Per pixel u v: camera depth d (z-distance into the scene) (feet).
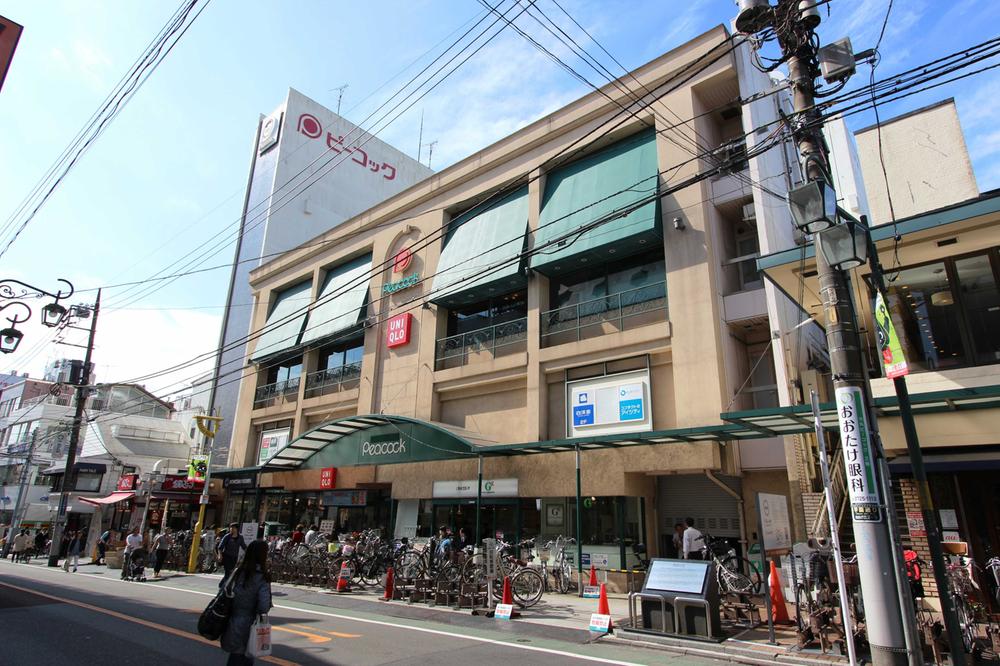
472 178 80.59
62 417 147.13
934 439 34.83
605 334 61.62
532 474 59.31
